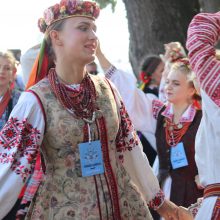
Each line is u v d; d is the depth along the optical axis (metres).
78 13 3.12
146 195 3.35
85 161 3.06
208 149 2.99
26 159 3.02
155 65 6.53
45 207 3.08
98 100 3.16
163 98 5.88
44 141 3.10
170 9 9.34
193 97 4.96
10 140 3.04
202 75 2.87
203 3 8.45
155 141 5.23
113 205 3.08
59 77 3.13
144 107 5.11
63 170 3.06
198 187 4.81
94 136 3.09
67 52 3.12
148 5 9.32
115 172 3.15
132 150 3.31
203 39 2.90
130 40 9.64
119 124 3.25
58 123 3.04
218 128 2.92
